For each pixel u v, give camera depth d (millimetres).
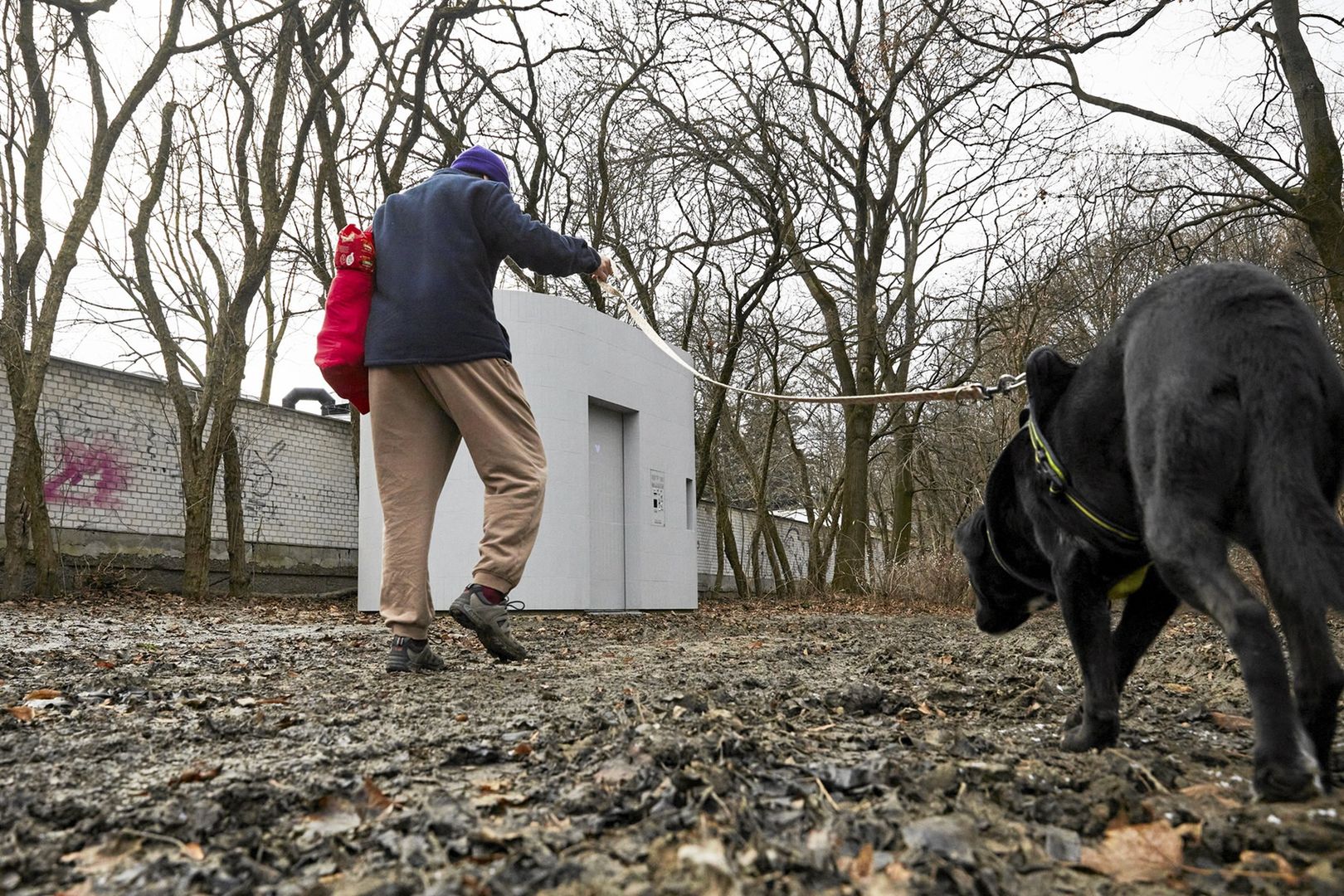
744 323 23734
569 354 14297
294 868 2104
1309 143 14836
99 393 16578
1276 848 1985
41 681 4996
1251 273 2381
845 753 3051
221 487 18391
